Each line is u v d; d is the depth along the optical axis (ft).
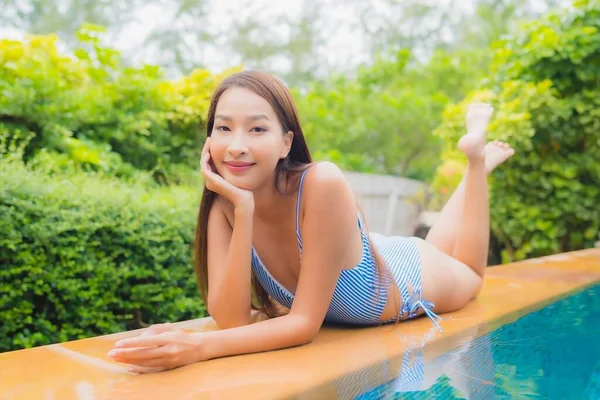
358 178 27.27
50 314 9.85
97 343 6.28
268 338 6.01
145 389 4.81
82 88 15.17
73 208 9.84
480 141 8.90
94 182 11.37
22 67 13.69
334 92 35.63
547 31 15.52
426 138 35.94
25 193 9.41
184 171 15.52
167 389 4.81
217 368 5.40
